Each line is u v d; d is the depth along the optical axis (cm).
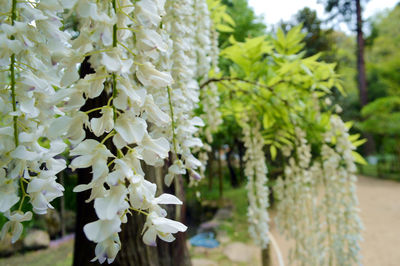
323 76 62
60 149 19
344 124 63
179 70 28
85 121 16
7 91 20
